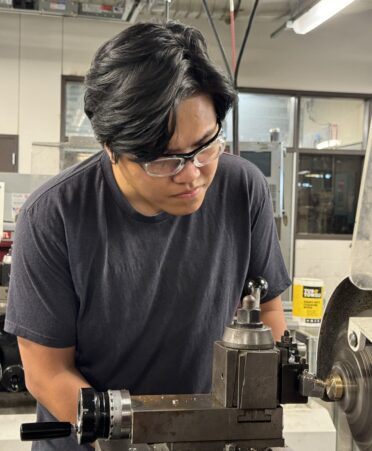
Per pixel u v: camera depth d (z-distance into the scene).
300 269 5.18
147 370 0.92
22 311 0.83
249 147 3.58
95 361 0.90
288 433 1.36
